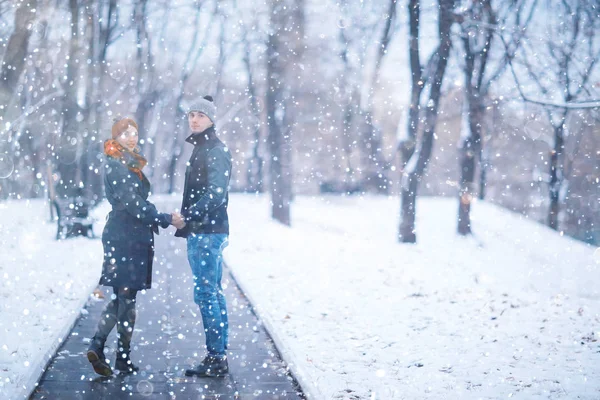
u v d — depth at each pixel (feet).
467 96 48.16
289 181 75.97
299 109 101.55
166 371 17.51
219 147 17.35
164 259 41.11
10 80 37.78
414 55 52.70
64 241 47.16
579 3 34.73
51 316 22.99
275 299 28.37
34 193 80.84
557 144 55.72
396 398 15.58
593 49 33.94
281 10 69.15
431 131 56.75
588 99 31.30
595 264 50.88
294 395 15.85
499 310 27.45
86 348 19.67
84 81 49.90
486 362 19.29
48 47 47.73
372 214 87.66
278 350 20.15
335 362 18.71
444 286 33.94
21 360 17.48
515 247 64.23
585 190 67.62
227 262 40.83
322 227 75.00
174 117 110.83
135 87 88.69
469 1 40.98
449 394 16.06
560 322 25.26
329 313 25.77
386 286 33.27
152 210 16.51
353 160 106.11
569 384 17.29
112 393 15.47
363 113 81.87
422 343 21.38
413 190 58.54
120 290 16.66
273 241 54.29
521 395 16.28
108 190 16.57
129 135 16.80
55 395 15.24
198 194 17.43
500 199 96.53
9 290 27.32
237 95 123.95
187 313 25.41
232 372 17.69
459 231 68.64
